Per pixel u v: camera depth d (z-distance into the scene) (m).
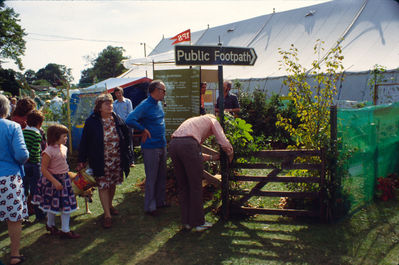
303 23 19.20
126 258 3.57
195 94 6.20
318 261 3.31
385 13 15.48
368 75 12.17
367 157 4.74
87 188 4.29
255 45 20.59
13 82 44.34
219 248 3.68
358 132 4.52
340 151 4.18
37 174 4.73
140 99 11.80
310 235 3.89
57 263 3.52
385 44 13.69
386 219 4.28
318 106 4.52
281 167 4.32
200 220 4.14
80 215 4.89
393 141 5.62
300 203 4.68
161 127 4.85
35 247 3.90
